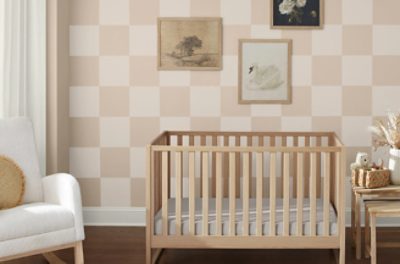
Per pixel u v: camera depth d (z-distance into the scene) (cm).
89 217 443
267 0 429
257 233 344
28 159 353
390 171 368
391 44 429
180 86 435
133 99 438
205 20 430
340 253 341
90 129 440
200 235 345
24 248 305
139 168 441
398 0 427
